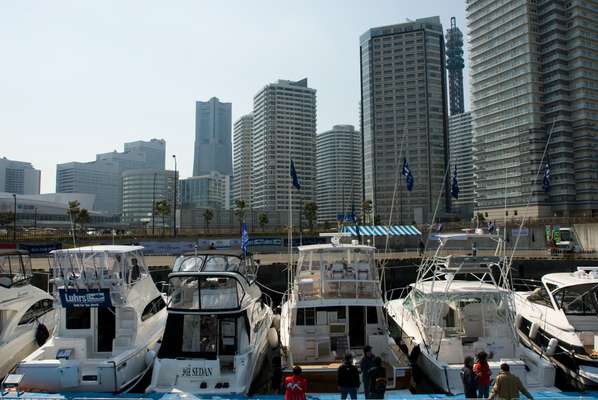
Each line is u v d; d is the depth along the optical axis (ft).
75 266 44.45
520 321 52.26
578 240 150.41
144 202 511.40
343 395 32.81
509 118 328.08
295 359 43.75
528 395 29.09
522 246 167.32
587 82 310.65
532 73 316.40
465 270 45.57
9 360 45.98
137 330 44.80
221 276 41.24
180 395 36.04
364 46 385.09
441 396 34.55
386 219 344.90
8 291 48.57
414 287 49.06
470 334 44.50
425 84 355.15
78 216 234.17
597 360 38.47
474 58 359.05
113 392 37.93
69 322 43.98
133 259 51.80
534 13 324.60
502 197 325.83
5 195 467.52
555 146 309.22
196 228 239.30
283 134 369.50
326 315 45.27
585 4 316.81
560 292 46.78
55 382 37.86
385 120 360.89
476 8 359.05
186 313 40.78
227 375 38.42
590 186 300.40
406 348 47.98
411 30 364.38
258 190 381.19
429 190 342.44
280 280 106.01
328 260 52.80
